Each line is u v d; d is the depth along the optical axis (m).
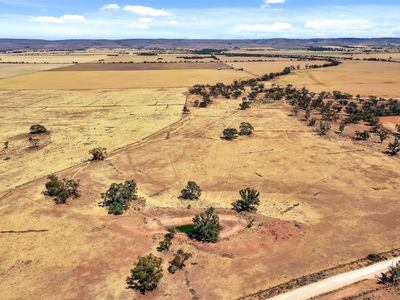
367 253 43.62
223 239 46.41
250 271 40.69
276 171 67.19
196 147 79.94
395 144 76.00
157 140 85.56
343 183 62.12
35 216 51.78
